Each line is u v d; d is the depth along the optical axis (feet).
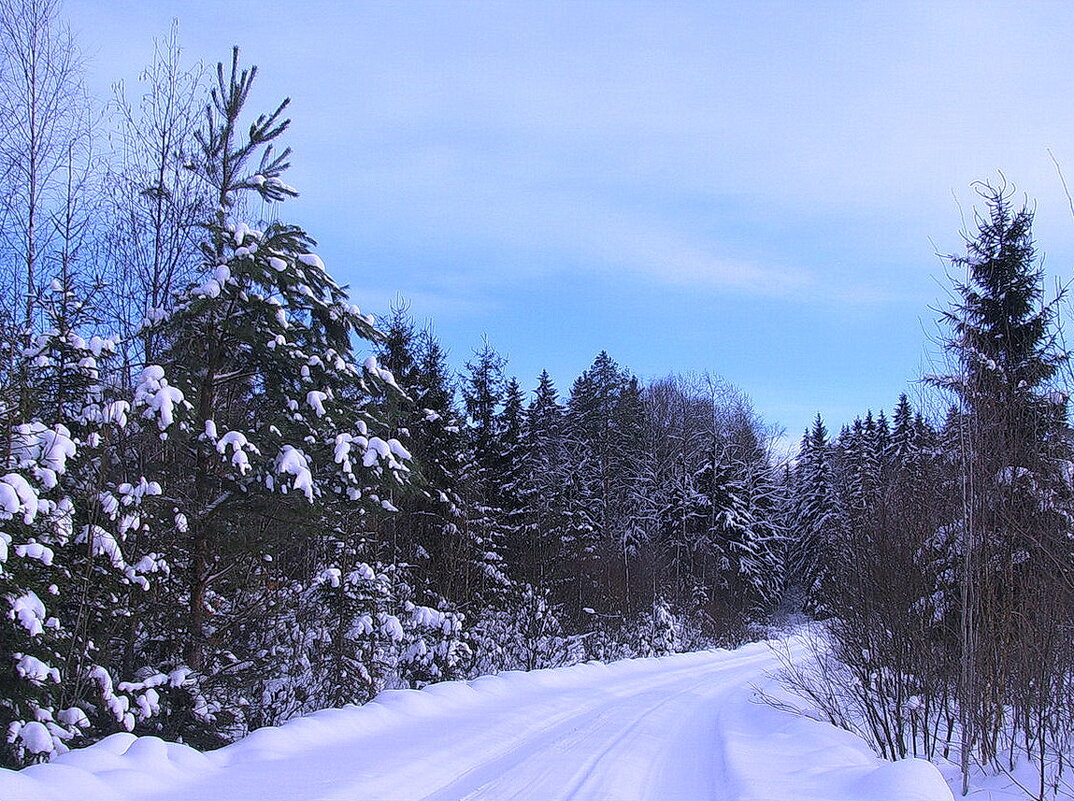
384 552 67.05
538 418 133.59
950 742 34.24
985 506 30.53
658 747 32.73
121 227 44.88
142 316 42.06
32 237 39.86
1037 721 31.73
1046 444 32.22
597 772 26.43
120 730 30.25
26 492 24.48
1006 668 30.58
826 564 50.93
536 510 96.48
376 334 40.22
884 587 35.68
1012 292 46.68
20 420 27.17
